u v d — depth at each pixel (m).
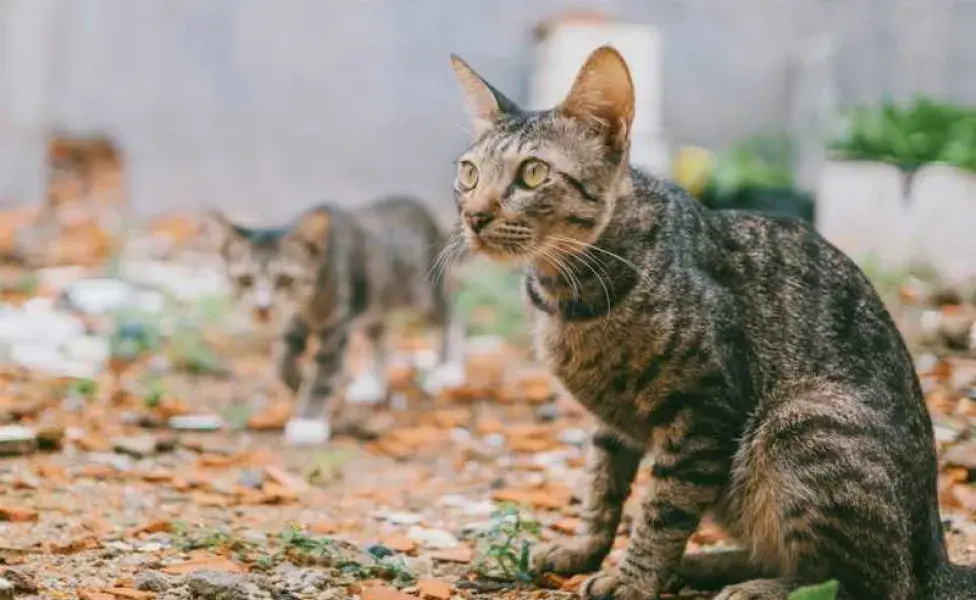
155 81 4.32
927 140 2.88
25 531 1.46
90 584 1.34
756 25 4.21
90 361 2.20
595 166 1.35
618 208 1.35
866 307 1.38
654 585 1.35
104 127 4.29
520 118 1.39
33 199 4.16
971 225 2.75
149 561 1.39
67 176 3.73
